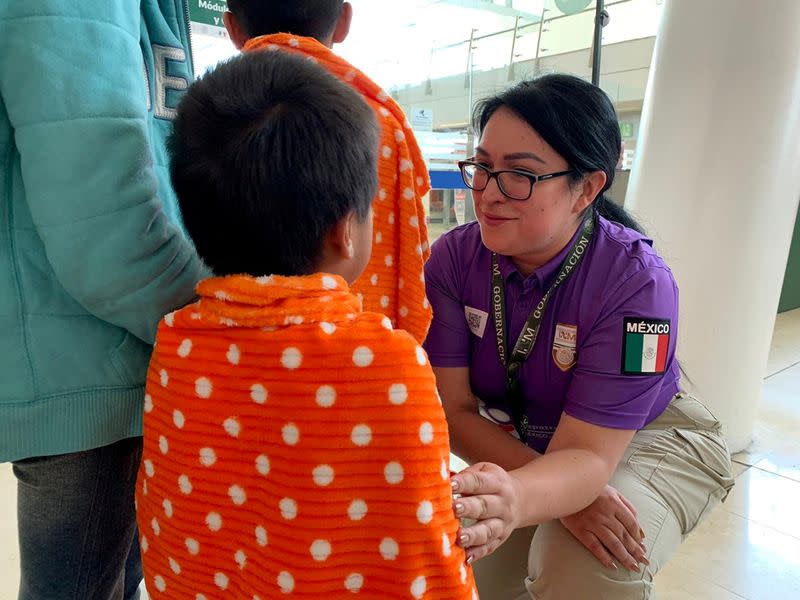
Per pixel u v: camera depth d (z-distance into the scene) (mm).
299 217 569
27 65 630
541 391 1091
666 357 996
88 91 649
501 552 1221
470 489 723
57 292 712
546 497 847
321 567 551
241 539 594
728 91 1845
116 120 665
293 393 552
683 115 1912
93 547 826
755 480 1964
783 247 2004
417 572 556
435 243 1225
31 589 817
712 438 1202
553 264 1033
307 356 552
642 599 966
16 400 696
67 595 821
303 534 547
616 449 971
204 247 622
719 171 1894
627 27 2928
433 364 1147
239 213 574
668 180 1963
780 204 1938
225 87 595
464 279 1147
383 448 544
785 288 4176
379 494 548
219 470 597
